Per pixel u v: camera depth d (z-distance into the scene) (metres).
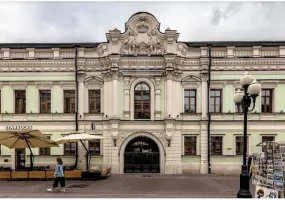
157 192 19.55
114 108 30.45
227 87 31.33
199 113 31.12
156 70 30.83
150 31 31.11
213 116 31.30
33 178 25.11
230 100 31.33
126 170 30.62
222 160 31.00
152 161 30.72
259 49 31.17
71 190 20.16
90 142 31.52
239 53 31.38
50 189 19.91
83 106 31.45
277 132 31.03
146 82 31.05
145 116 31.05
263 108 31.41
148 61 30.86
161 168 30.47
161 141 30.55
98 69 31.52
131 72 30.86
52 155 31.58
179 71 31.14
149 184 23.19
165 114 30.61
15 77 31.70
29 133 24.58
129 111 30.72
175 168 30.34
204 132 31.06
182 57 31.02
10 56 31.67
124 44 31.09
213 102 31.58
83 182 24.12
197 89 31.33
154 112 30.83
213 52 31.41
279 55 31.12
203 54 31.27
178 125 30.86
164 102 30.83
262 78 31.08
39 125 31.59
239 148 31.22
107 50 31.23
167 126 30.22
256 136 31.11
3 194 18.56
